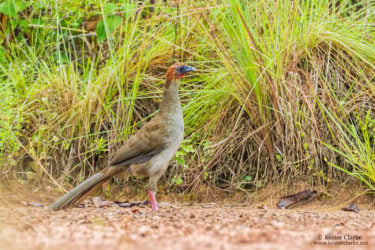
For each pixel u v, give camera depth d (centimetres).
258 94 1223
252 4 1306
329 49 1279
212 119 1268
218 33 1315
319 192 1194
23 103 1274
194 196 1246
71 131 1277
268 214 1034
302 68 1290
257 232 774
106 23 1317
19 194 1195
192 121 1275
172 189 1259
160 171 1092
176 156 1224
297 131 1216
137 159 1073
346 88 1284
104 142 1289
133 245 689
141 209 1123
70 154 1263
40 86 1302
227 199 1234
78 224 873
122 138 1268
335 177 1212
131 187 1268
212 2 1298
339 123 1234
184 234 780
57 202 1025
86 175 1274
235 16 1234
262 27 1298
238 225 870
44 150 1245
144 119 1296
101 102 1266
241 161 1249
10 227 834
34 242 709
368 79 1283
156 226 860
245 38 1228
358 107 1255
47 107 1290
